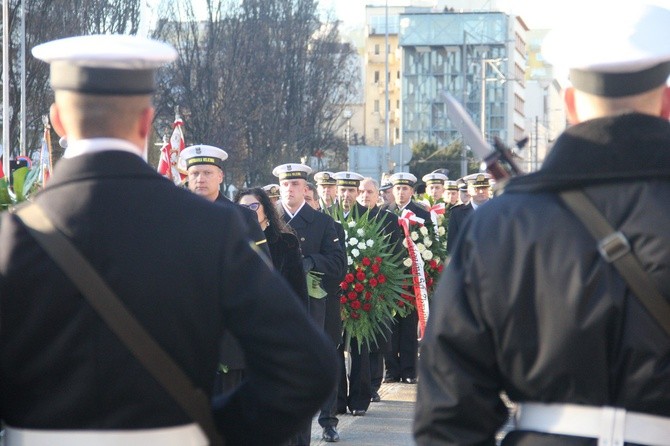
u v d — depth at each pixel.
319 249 11.48
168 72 60.38
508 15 114.88
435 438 3.57
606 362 3.40
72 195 3.50
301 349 3.55
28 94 47.00
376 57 134.75
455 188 20.00
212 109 60.91
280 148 66.62
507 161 3.96
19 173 7.68
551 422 3.49
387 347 13.66
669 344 3.37
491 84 111.12
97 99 3.53
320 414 11.09
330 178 16.03
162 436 3.46
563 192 3.49
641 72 3.52
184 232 3.52
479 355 3.52
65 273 3.43
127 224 3.49
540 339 3.45
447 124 115.69
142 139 3.66
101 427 3.42
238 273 3.54
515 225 3.49
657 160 3.45
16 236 3.47
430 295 16.47
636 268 3.38
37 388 3.44
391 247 14.75
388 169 54.56
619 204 3.44
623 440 3.39
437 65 116.00
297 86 70.88
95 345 3.42
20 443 3.47
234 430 3.73
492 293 3.48
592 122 3.51
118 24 50.66
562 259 3.42
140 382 3.43
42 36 46.94
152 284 3.46
